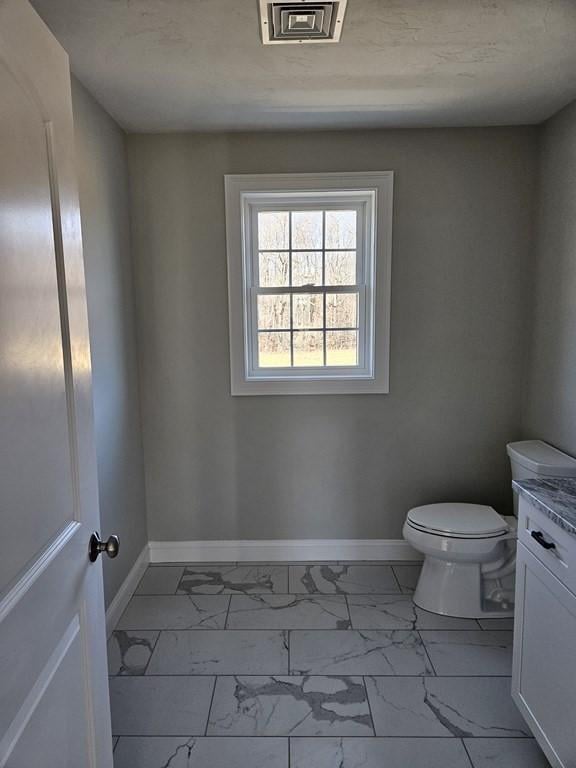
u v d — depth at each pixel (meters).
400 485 2.88
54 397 1.04
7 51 0.87
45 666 0.98
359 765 1.60
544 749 1.51
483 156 2.61
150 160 2.64
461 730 1.73
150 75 1.97
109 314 2.36
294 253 2.80
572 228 2.29
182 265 2.72
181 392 2.82
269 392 2.80
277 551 2.94
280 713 1.81
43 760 0.96
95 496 1.27
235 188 2.64
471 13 1.58
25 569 0.91
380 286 2.69
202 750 1.66
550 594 1.47
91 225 2.15
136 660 2.09
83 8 1.51
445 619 2.36
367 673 2.00
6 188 0.86
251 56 1.83
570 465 2.22
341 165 2.63
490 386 2.79
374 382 2.78
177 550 2.95
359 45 1.76
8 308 0.86
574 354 2.29
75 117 2.00
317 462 2.87
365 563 2.90
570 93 2.19
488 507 2.60
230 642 2.20
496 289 2.71
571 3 1.53
